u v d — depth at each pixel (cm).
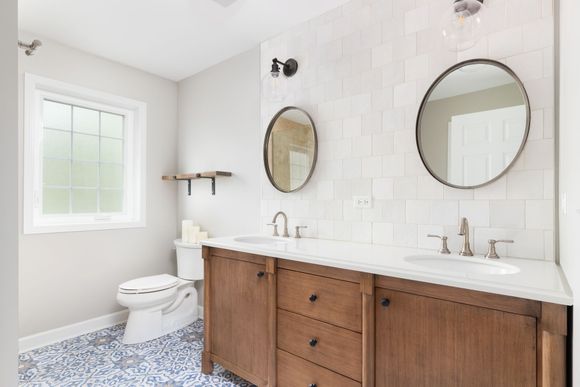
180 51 255
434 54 163
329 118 204
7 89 61
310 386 145
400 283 120
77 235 249
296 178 219
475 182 150
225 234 269
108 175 281
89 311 255
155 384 182
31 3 191
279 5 197
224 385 182
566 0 104
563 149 114
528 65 137
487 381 101
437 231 161
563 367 88
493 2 146
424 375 113
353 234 192
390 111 178
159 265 301
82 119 265
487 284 100
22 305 221
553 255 131
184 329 260
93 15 204
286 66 223
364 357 127
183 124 310
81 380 185
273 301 161
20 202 221
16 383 62
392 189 177
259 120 244
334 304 138
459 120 154
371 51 185
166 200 307
